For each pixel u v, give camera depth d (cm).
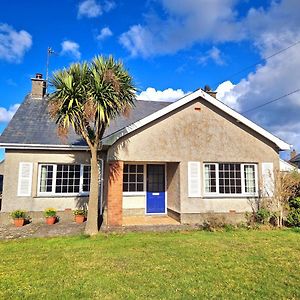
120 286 512
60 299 461
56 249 771
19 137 1247
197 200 1195
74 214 1226
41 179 1275
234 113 1252
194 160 1209
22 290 496
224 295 473
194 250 764
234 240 888
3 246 809
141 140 1158
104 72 916
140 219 1272
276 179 1194
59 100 911
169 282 531
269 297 466
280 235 971
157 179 1416
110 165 1112
